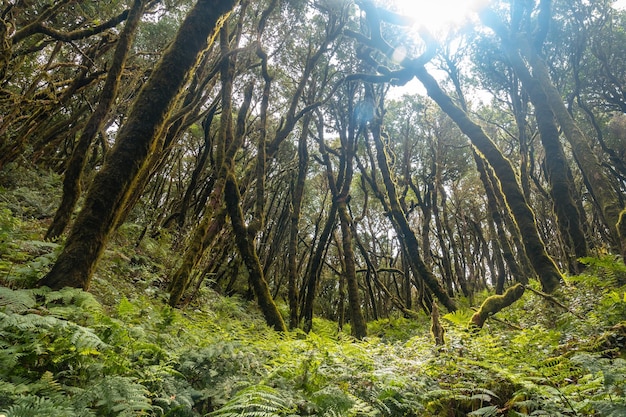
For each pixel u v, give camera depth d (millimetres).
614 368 2809
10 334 2760
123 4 13156
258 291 9695
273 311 9461
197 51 5488
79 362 2881
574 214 8203
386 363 4723
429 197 21359
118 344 3418
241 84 17312
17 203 8992
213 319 8375
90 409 2467
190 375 3531
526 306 8875
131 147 4930
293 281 12977
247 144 20969
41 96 12766
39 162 15711
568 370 3596
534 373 3611
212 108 14391
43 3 12719
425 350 5328
